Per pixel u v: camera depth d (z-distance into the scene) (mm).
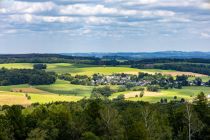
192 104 130875
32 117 113938
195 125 115625
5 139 103438
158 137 106938
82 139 106750
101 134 109062
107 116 107438
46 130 106562
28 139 103625
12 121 109125
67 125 110938
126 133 105500
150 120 107688
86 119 113688
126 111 121625
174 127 123562
